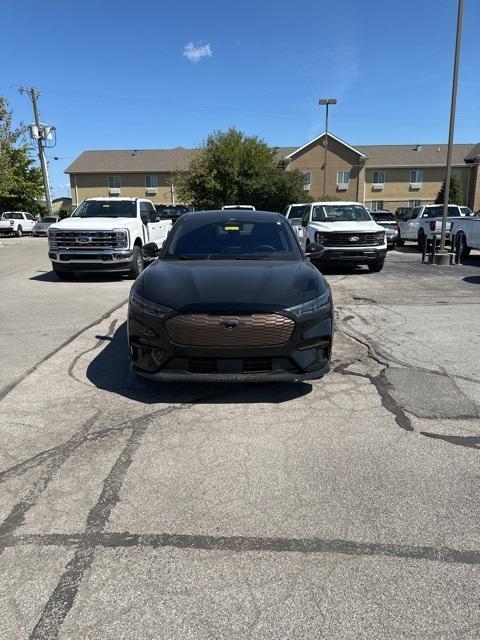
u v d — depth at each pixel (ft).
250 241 18.72
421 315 26.23
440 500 9.98
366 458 11.57
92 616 7.25
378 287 36.11
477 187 174.19
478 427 13.15
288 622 7.13
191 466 11.23
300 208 61.82
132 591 7.69
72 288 35.68
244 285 14.58
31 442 12.35
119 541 8.80
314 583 7.84
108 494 10.18
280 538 8.87
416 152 186.50
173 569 8.13
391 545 8.71
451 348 20.10
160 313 13.85
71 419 13.60
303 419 13.60
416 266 49.73
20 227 128.36
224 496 10.11
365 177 182.19
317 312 14.26
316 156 175.73
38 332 22.71
